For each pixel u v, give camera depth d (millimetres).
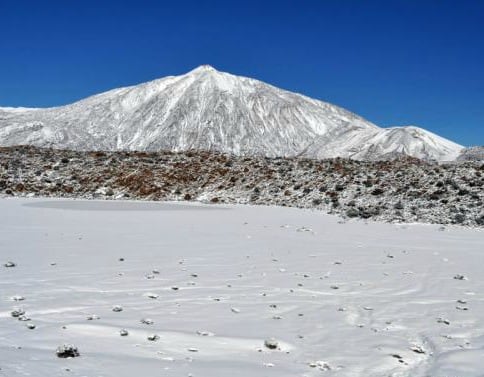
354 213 28203
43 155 51406
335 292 10789
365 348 7188
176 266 13219
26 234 18797
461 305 9812
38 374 5414
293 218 26688
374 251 16516
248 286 11094
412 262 14594
